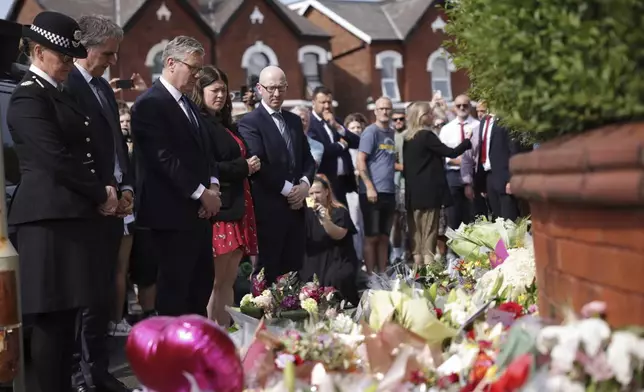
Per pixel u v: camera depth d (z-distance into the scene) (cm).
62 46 518
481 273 477
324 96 1154
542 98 258
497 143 1159
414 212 1201
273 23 4075
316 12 4522
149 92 622
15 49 527
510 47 262
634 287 218
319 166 1084
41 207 515
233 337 379
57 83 532
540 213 268
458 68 313
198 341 277
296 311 633
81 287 525
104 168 551
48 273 518
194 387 264
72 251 525
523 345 272
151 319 294
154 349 280
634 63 237
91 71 584
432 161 1196
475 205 1284
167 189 615
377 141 1203
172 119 614
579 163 224
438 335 323
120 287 836
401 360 288
